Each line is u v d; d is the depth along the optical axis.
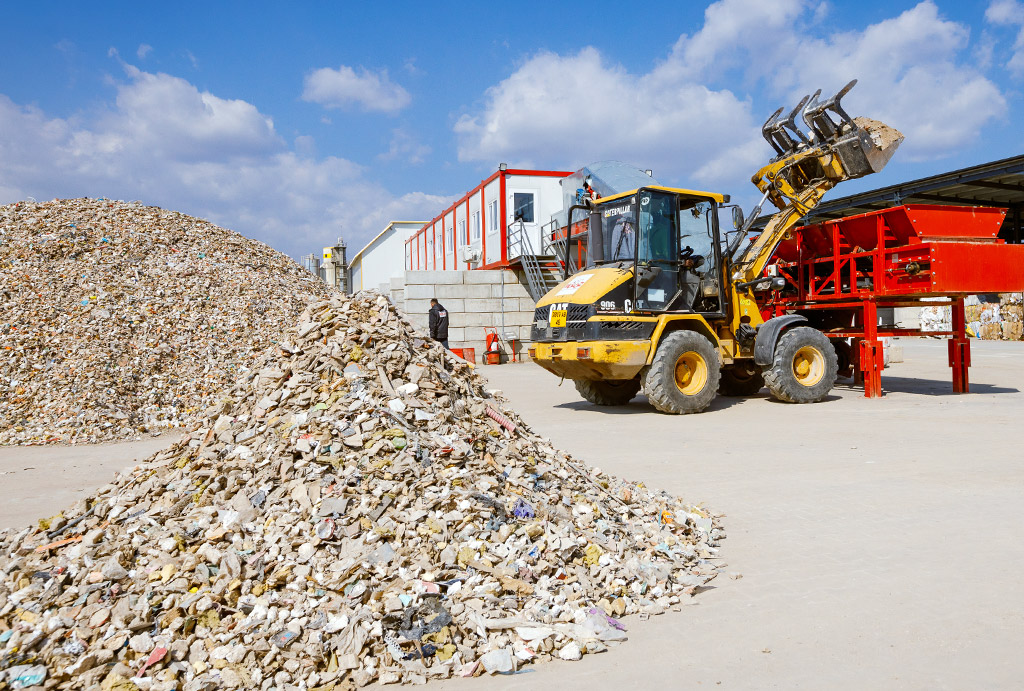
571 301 10.04
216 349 11.75
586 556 3.69
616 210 10.48
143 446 8.41
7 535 4.22
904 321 28.31
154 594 3.06
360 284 44.50
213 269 14.59
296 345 4.80
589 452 7.29
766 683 2.65
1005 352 19.72
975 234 11.12
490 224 23.08
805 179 11.70
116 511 3.90
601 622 3.17
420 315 20.55
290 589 3.11
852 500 5.25
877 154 11.17
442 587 3.19
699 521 4.61
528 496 4.04
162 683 2.65
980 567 3.81
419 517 3.53
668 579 3.69
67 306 11.58
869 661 2.80
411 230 43.50
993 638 2.98
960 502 5.12
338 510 3.52
